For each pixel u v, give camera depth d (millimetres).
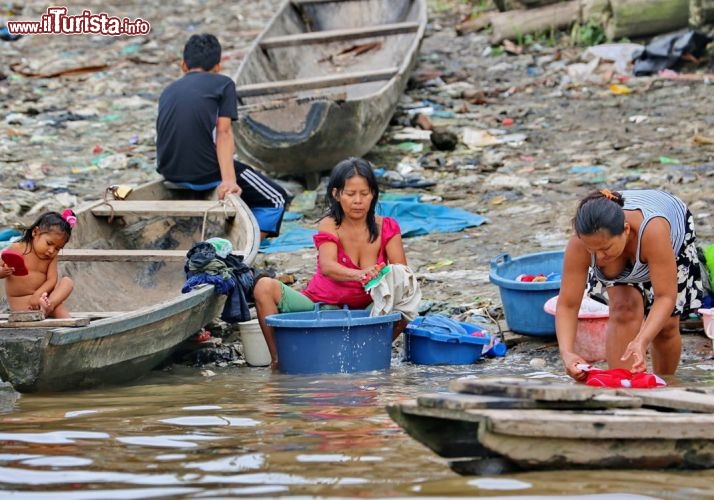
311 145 26344
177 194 22766
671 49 36938
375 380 15289
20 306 16000
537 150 30016
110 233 20781
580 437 9109
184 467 9844
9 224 23625
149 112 35031
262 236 22172
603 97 34688
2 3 49531
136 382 15641
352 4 36844
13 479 9461
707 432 9406
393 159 29797
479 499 8586
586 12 40250
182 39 44469
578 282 13273
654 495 8711
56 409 13172
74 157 30219
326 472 9578
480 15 44125
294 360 16172
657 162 28125
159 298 19719
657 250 12906
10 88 37906
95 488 9133
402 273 16766
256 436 11234
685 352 16953
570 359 12797
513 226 24250
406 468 9688
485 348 17250
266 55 32844
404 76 30391
